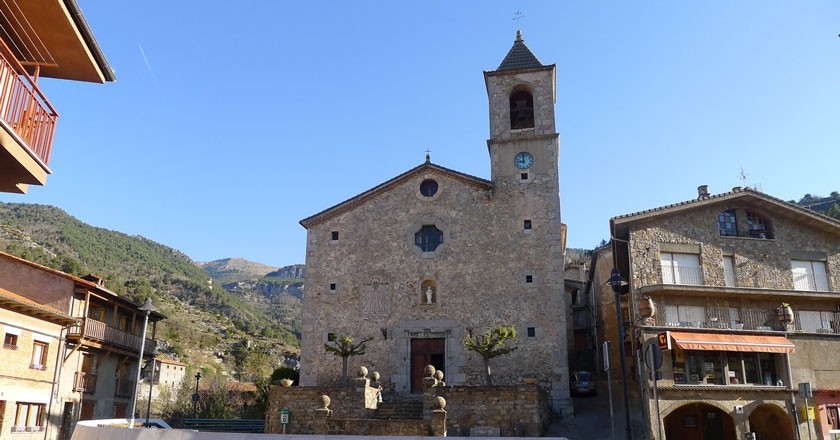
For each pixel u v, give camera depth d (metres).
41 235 115.06
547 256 32.03
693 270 29.72
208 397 52.62
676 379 27.03
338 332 32.56
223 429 32.50
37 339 30.72
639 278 29.14
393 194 34.41
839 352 28.66
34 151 12.38
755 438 28.34
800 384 26.12
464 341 30.19
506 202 33.22
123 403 38.97
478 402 24.77
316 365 32.25
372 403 26.92
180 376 64.31
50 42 12.77
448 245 33.06
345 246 33.97
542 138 33.88
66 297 33.31
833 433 27.45
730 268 30.20
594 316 45.91
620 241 30.58
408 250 33.31
